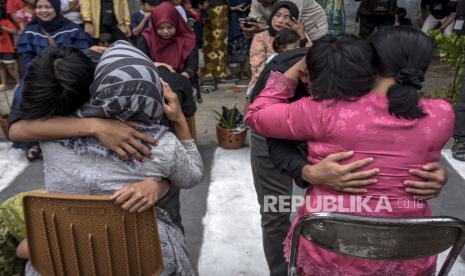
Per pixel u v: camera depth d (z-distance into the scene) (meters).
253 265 2.88
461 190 3.77
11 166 4.20
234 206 3.52
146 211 1.52
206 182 3.86
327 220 1.44
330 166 1.51
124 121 1.51
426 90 6.67
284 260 2.50
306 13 3.62
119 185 1.54
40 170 4.14
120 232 1.52
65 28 4.23
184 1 6.25
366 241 1.47
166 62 3.99
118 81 1.45
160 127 1.58
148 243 1.56
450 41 4.62
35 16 4.22
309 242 1.65
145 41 3.96
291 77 1.75
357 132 1.48
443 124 1.50
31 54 4.11
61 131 1.51
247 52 7.07
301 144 1.78
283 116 1.60
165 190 1.62
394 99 1.45
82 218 1.49
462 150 4.30
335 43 1.55
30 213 1.52
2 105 5.88
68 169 1.54
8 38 6.16
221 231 3.21
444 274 1.63
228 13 6.80
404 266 1.60
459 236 1.51
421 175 1.50
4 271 1.96
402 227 1.41
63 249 1.55
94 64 1.59
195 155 1.76
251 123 1.74
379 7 7.36
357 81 1.47
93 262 1.56
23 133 1.55
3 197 3.70
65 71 1.49
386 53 1.48
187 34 4.04
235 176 3.98
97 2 5.31
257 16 4.02
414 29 1.53
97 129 1.48
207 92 6.56
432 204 3.56
